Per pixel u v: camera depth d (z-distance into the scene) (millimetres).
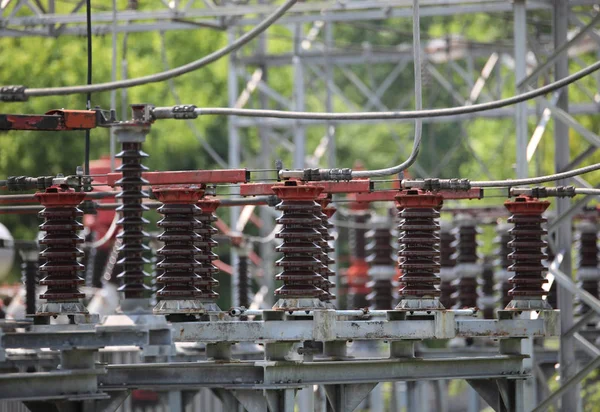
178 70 15453
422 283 17266
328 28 40781
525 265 18281
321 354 20109
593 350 24359
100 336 15156
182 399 20906
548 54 37938
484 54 42938
